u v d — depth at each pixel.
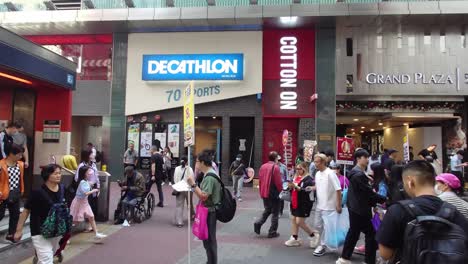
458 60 18.91
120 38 20.09
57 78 10.79
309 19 18.16
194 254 7.27
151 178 12.54
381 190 7.17
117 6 20.06
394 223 2.78
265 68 19.36
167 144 19.62
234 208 6.12
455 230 2.47
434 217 2.53
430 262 2.39
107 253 7.28
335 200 7.22
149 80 19.59
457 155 16.64
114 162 19.58
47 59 10.31
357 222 6.32
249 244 8.11
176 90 19.61
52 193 5.46
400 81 18.92
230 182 19.09
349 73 19.08
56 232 5.35
